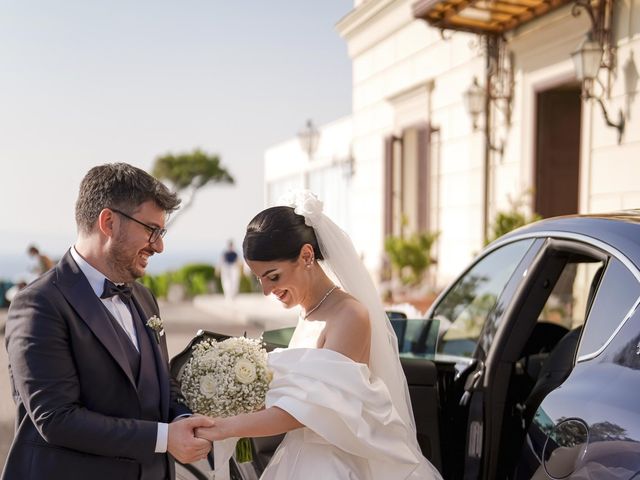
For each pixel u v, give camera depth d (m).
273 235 2.22
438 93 11.12
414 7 8.96
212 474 2.88
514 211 8.38
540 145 8.74
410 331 3.10
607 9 7.32
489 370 2.62
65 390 1.87
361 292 2.34
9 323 1.94
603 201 7.51
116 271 2.03
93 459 1.92
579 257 2.65
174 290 19.98
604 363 1.98
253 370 2.17
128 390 2.00
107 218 1.97
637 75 6.97
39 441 1.91
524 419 2.64
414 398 2.66
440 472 2.68
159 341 2.19
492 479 2.54
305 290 2.31
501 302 2.75
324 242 2.31
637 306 1.97
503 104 9.41
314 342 2.27
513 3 8.26
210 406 2.14
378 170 13.54
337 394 2.09
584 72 7.19
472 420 2.61
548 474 1.99
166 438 1.96
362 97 14.19
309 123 15.32
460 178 10.54
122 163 2.06
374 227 13.81
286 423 2.10
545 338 3.21
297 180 21.06
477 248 10.05
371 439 2.12
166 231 2.07
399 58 12.46
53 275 1.99
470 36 10.10
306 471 2.25
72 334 1.92
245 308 14.66
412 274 11.12
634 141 7.04
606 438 1.80
